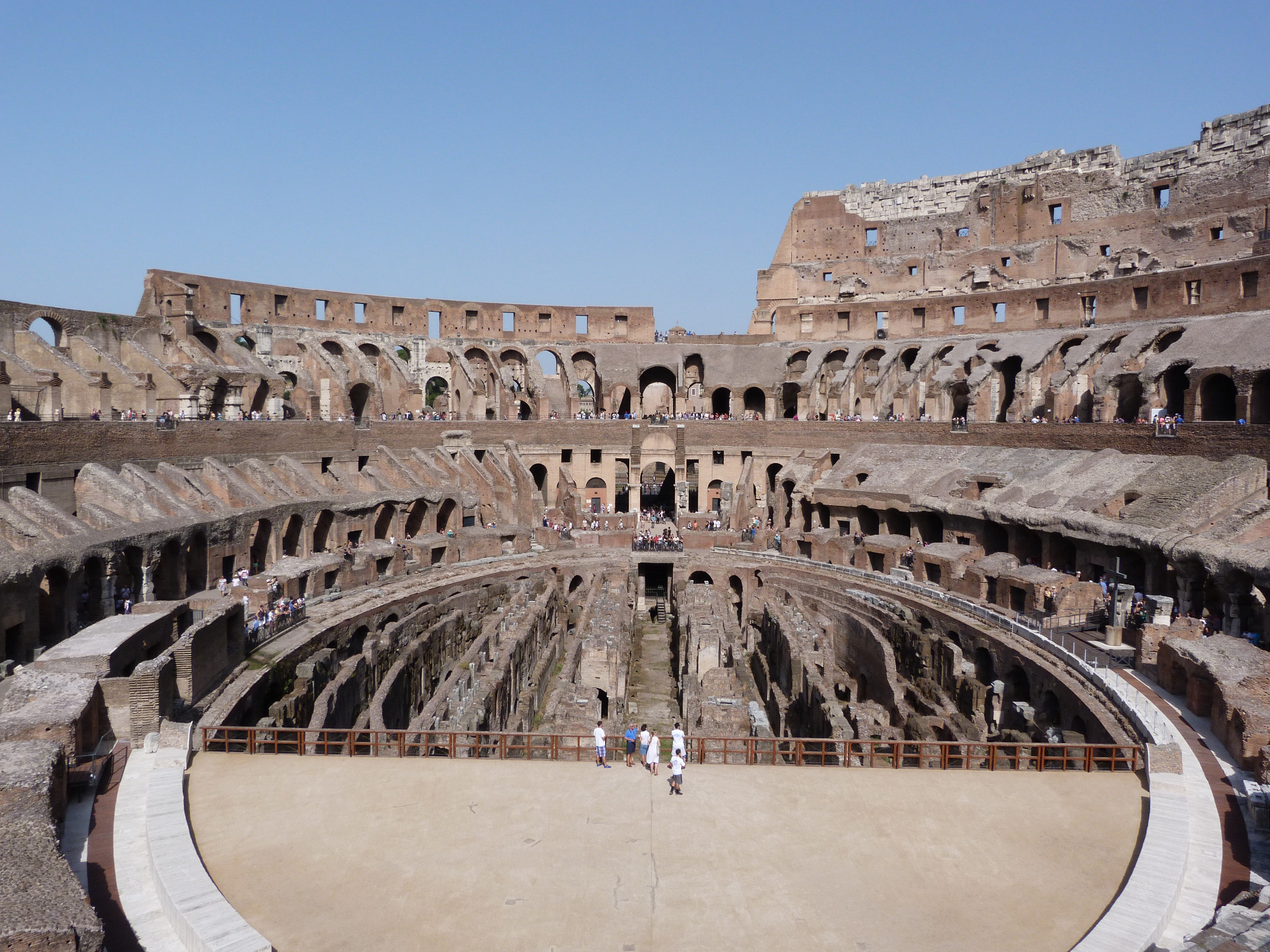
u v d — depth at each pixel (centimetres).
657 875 1933
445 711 3694
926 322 8350
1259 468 4406
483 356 9038
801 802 2283
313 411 7419
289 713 3434
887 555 5972
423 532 6569
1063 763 2623
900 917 1794
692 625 4769
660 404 11262
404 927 1736
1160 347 6531
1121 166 7831
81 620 3822
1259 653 3139
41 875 1627
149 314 6869
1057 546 5109
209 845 2038
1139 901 1823
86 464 4566
